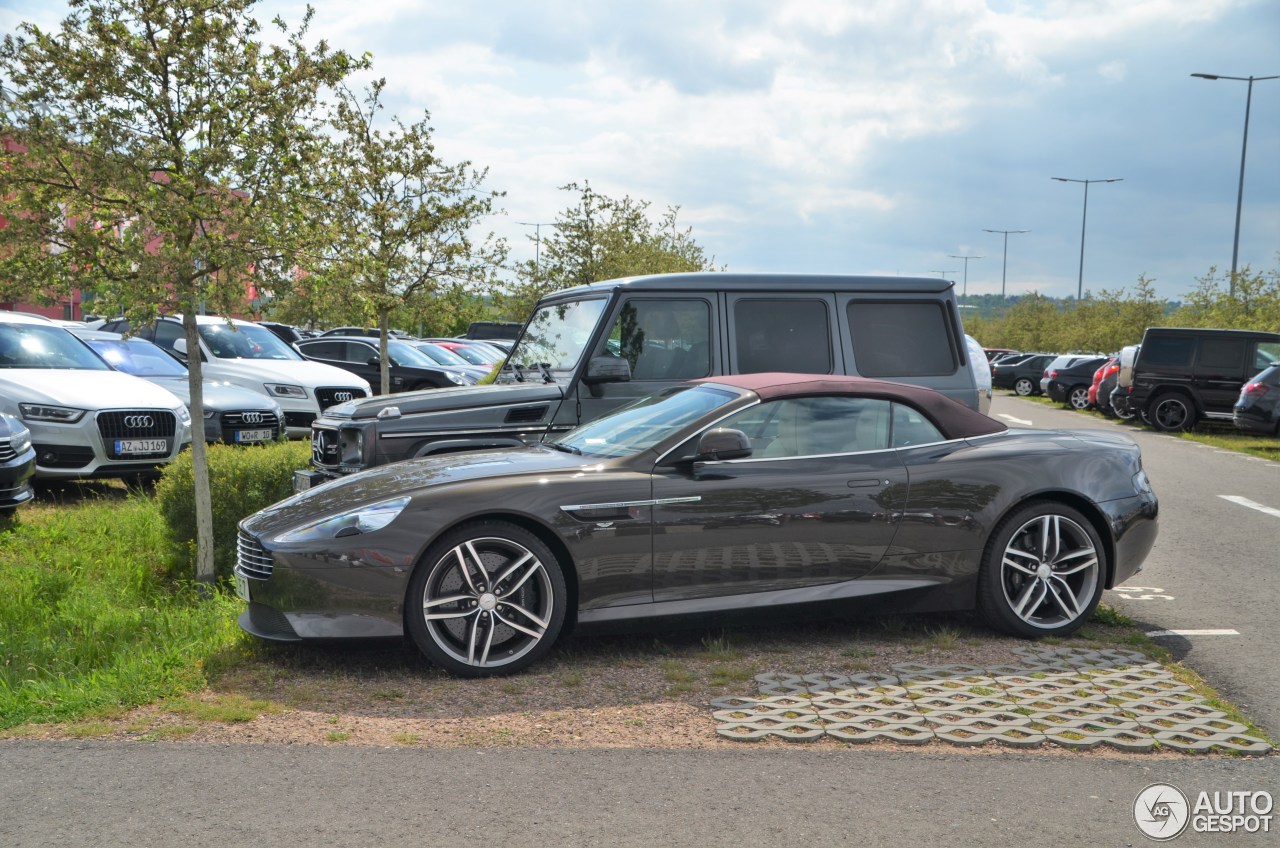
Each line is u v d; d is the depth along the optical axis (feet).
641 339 24.00
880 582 18.07
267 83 22.72
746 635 18.63
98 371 36.32
